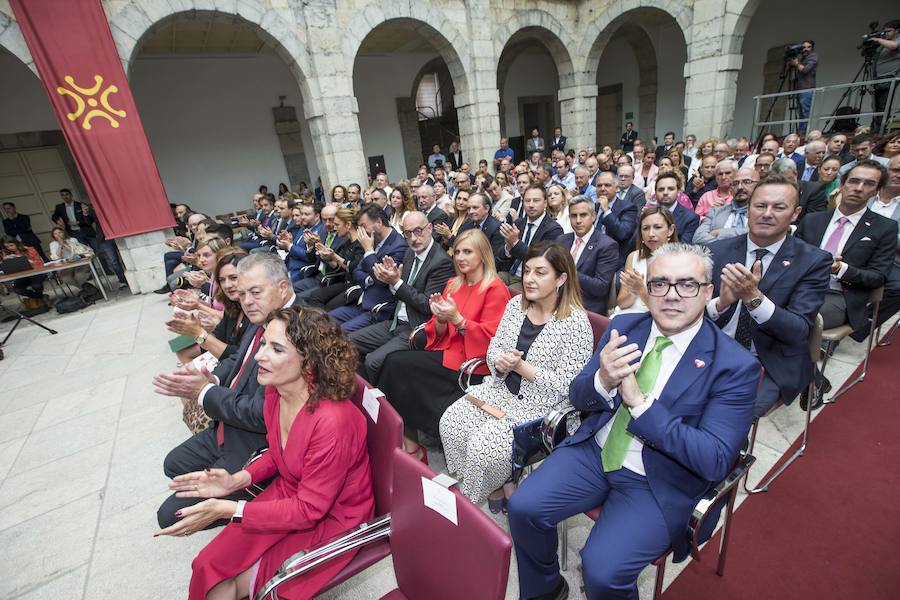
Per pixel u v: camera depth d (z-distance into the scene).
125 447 2.82
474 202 3.95
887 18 8.64
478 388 2.04
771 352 1.90
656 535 1.29
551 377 1.78
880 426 2.20
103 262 8.27
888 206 3.03
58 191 8.95
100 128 5.84
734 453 1.25
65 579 1.90
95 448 2.83
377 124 12.27
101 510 2.29
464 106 9.06
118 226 6.18
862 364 2.75
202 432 2.05
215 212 10.66
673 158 6.50
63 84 5.54
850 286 2.37
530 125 14.91
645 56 12.56
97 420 3.16
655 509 1.34
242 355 2.05
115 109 5.90
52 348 4.72
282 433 1.51
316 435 1.33
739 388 1.29
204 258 3.15
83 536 2.13
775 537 1.71
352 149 7.79
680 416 1.34
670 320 1.36
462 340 2.34
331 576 1.33
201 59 9.98
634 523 1.32
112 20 5.77
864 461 2.01
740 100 11.07
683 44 11.91
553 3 9.38
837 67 9.45
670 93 12.59
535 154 9.06
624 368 1.23
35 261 6.51
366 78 11.86
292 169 11.42
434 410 2.18
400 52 12.13
